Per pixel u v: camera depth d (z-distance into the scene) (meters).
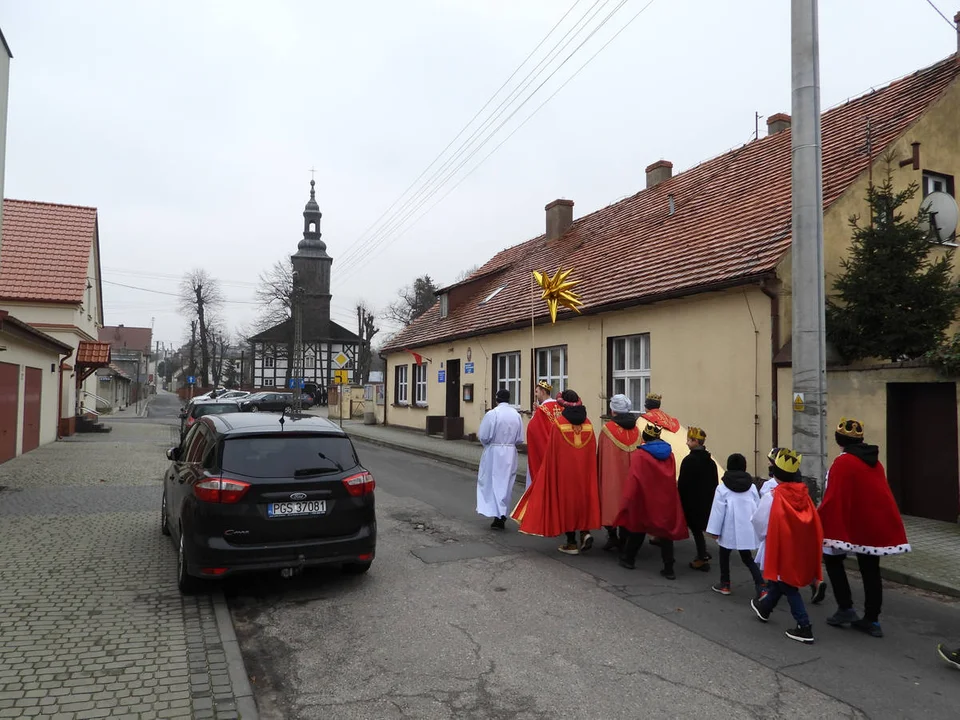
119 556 6.49
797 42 7.14
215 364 68.56
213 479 5.19
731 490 5.47
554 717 3.51
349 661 4.23
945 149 11.03
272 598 5.43
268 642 4.54
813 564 4.62
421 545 7.23
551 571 6.29
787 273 9.13
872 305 8.70
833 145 11.94
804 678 4.00
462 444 17.83
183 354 86.75
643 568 6.47
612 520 6.85
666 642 4.55
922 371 7.82
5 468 12.56
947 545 6.85
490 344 17.58
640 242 14.62
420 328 24.09
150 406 59.34
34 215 23.78
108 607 5.09
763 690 3.84
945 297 8.54
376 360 75.62
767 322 9.27
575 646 4.46
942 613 5.24
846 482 4.76
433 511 9.10
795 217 7.12
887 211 8.88
